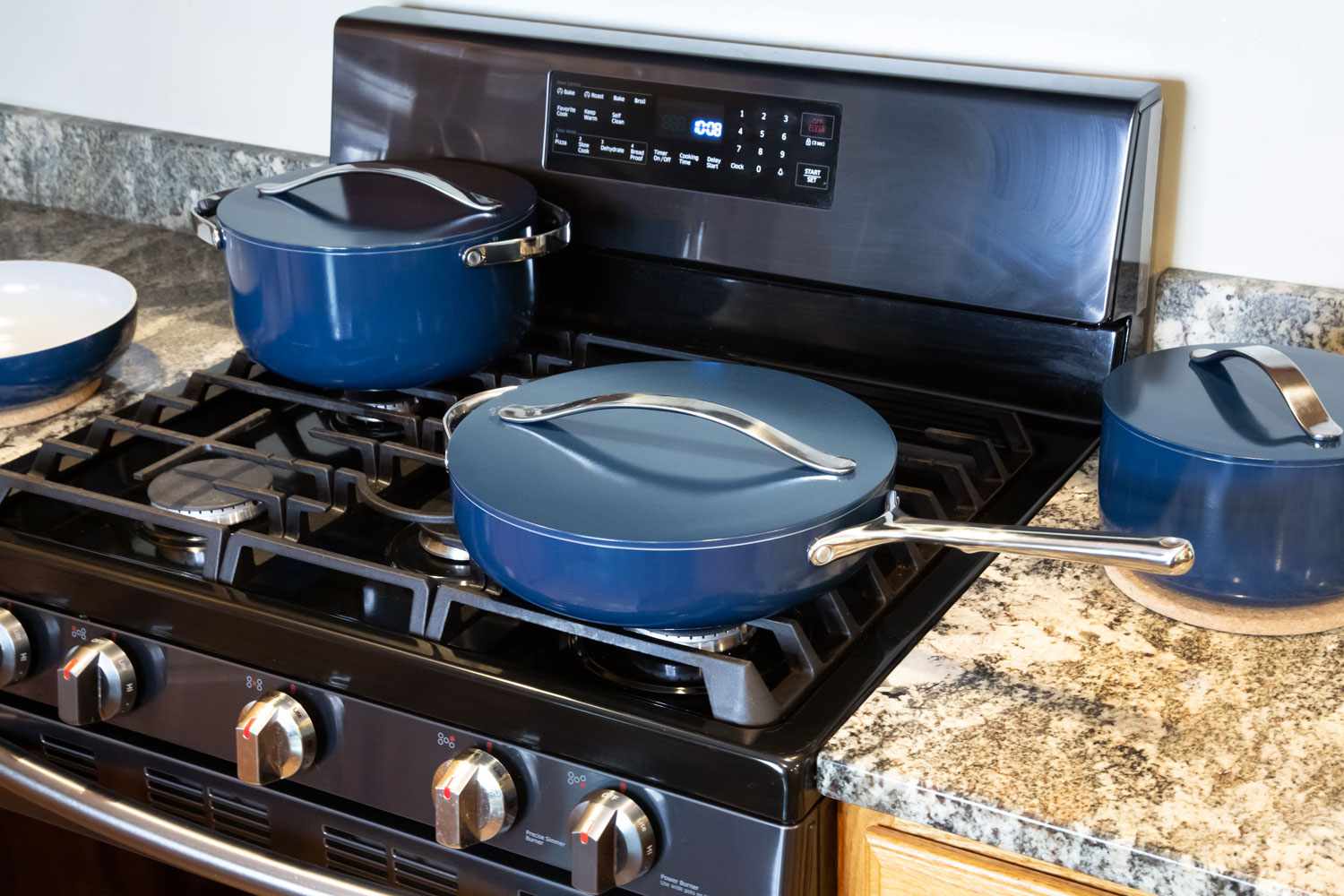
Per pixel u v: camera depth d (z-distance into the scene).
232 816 1.03
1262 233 1.18
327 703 0.94
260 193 1.21
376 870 0.98
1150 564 0.76
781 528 0.81
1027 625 0.92
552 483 0.88
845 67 1.19
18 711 1.09
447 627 0.93
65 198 1.75
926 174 1.17
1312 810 0.75
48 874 1.24
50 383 1.18
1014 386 1.19
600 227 1.31
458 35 1.34
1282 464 0.84
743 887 0.83
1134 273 1.17
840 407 0.98
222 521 1.04
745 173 1.23
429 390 1.23
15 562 1.03
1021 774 0.78
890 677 0.87
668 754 0.82
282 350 1.14
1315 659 0.88
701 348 1.32
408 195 1.22
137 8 1.62
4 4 1.71
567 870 0.91
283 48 1.55
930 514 1.01
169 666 1.00
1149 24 1.16
